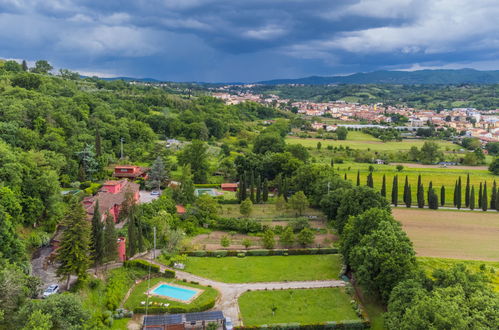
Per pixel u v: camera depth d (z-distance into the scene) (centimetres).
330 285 9575
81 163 14925
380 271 8219
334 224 12606
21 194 9675
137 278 9338
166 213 11925
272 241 11469
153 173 15600
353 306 8538
